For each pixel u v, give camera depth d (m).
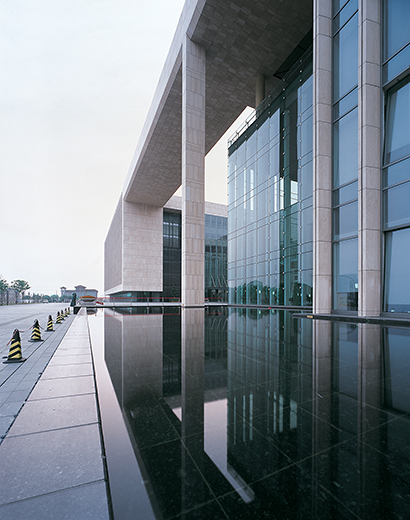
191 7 21.61
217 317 15.47
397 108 11.62
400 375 4.14
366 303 11.38
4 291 120.88
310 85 19.56
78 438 2.43
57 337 8.91
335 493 1.70
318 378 4.05
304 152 19.98
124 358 5.50
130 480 1.86
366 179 11.62
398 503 1.61
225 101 30.42
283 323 11.41
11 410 3.03
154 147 37.94
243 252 28.53
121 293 58.25
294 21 21.55
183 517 1.53
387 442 2.29
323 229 13.77
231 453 2.15
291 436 2.40
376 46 12.06
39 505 1.64
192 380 4.02
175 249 57.09
